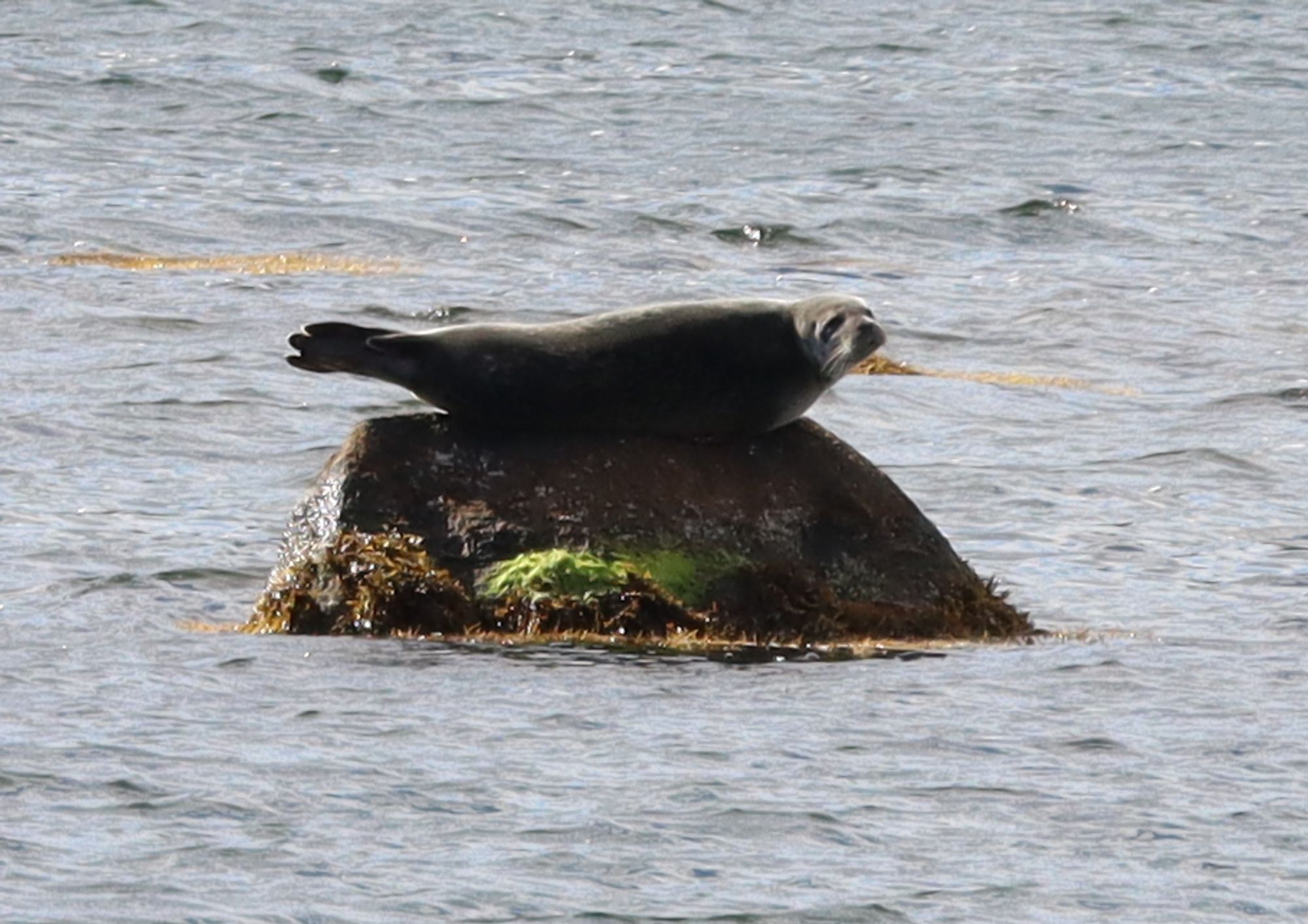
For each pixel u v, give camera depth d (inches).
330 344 1800.0
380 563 1779.0
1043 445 2731.3
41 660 1688.0
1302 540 2255.2
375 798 1401.3
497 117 5526.6
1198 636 1857.8
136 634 1776.6
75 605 1878.7
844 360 1755.7
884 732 1550.2
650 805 1398.9
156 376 2923.2
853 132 5428.2
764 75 6284.5
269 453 2559.1
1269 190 4842.5
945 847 1347.2
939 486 2490.2
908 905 1262.3
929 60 6624.0
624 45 6747.1
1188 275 3964.1
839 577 1820.9
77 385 2854.3
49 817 1359.5
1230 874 1312.7
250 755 1472.7
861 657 1748.3
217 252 3927.2
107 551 2075.5
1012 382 3125.0
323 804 1390.3
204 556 2068.2
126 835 1336.1
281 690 1612.9
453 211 4355.3
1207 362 3287.4
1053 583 2065.7
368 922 1224.2
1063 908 1261.1
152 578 1982.0
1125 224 4431.6
